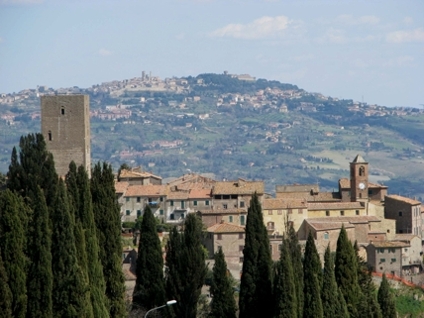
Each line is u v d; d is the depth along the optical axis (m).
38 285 186.88
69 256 191.25
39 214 189.38
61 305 189.12
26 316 186.12
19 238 186.75
